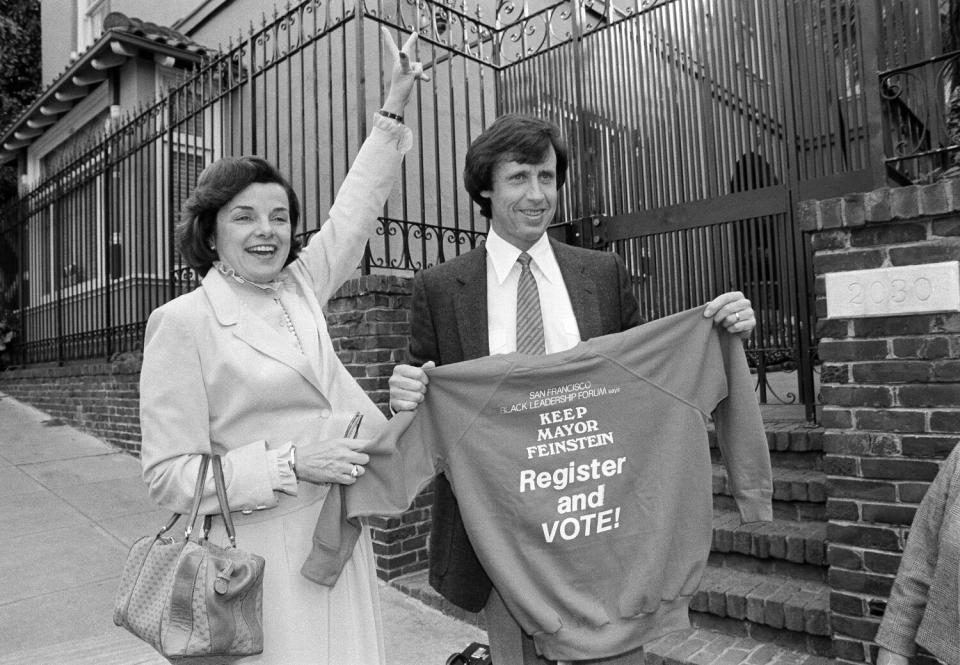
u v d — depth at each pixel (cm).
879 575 250
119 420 644
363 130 427
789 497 323
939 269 235
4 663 296
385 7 567
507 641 192
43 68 1159
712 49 432
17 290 951
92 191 744
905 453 245
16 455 622
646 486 175
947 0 431
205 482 149
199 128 748
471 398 175
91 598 359
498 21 562
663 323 179
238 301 170
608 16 485
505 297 198
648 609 169
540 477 173
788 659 272
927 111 288
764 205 413
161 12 893
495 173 191
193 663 143
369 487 164
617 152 476
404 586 379
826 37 390
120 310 720
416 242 591
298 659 157
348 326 416
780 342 411
